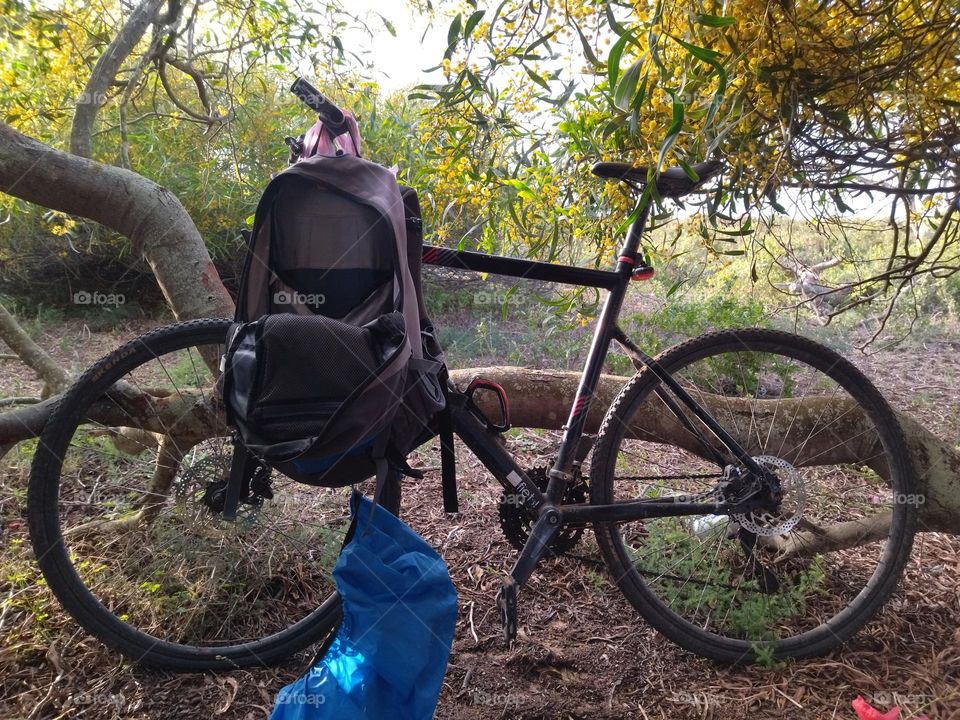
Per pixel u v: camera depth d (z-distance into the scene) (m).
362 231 1.69
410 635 1.60
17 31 2.94
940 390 4.71
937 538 2.76
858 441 2.36
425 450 3.40
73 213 2.41
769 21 1.72
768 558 2.47
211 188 5.65
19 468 3.00
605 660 2.13
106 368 2.00
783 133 1.89
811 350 2.23
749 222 2.25
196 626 2.14
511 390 2.43
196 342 2.05
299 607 2.23
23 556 2.39
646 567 2.41
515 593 2.00
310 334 1.55
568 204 2.58
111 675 1.98
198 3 3.20
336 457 1.72
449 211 2.62
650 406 2.32
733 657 2.15
